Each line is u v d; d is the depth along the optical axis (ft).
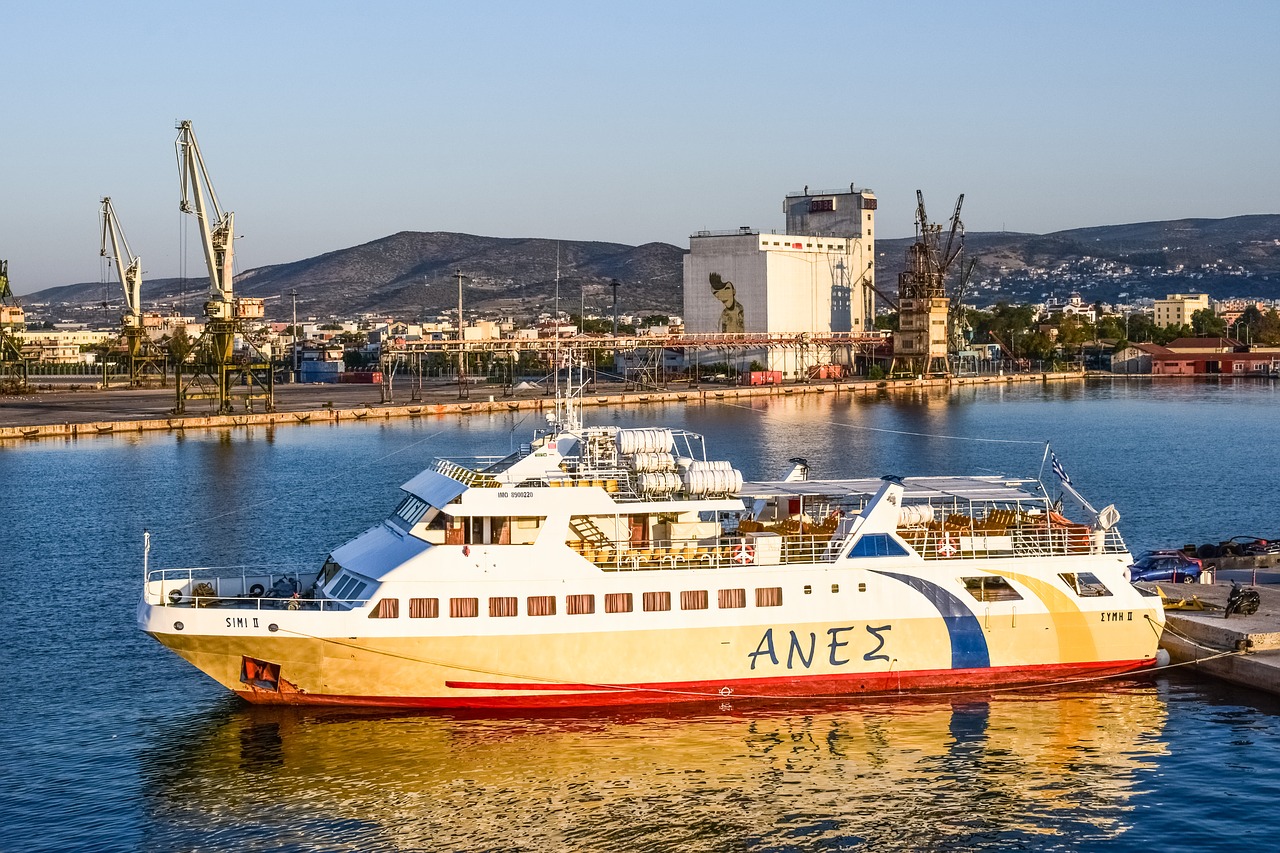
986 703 182.09
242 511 377.91
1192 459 495.41
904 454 524.11
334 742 170.71
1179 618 200.34
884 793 156.46
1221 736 171.22
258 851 143.64
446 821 150.00
